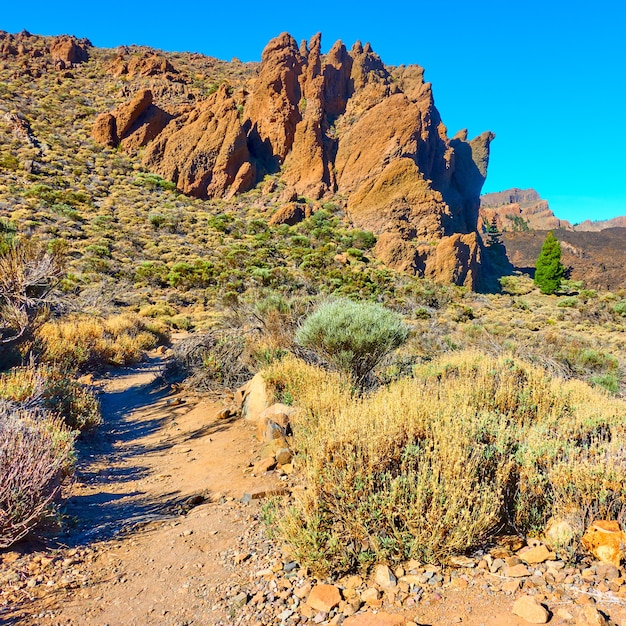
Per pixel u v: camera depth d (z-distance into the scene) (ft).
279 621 7.81
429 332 56.08
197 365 33.73
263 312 36.86
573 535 8.61
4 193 148.66
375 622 7.18
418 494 8.95
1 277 27.53
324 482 9.91
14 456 12.21
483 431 12.08
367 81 273.13
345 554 8.86
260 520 12.31
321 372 22.77
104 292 95.91
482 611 7.20
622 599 6.94
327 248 166.81
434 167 264.72
